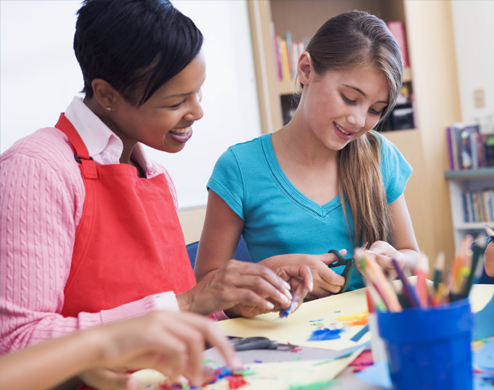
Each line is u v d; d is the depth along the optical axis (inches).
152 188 37.4
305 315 31.3
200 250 48.0
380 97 41.6
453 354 16.3
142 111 32.9
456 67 125.5
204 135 106.3
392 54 41.3
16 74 85.7
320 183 47.4
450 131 116.9
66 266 29.9
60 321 26.4
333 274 35.9
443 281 18.7
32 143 30.2
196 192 104.7
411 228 50.4
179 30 31.5
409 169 51.6
